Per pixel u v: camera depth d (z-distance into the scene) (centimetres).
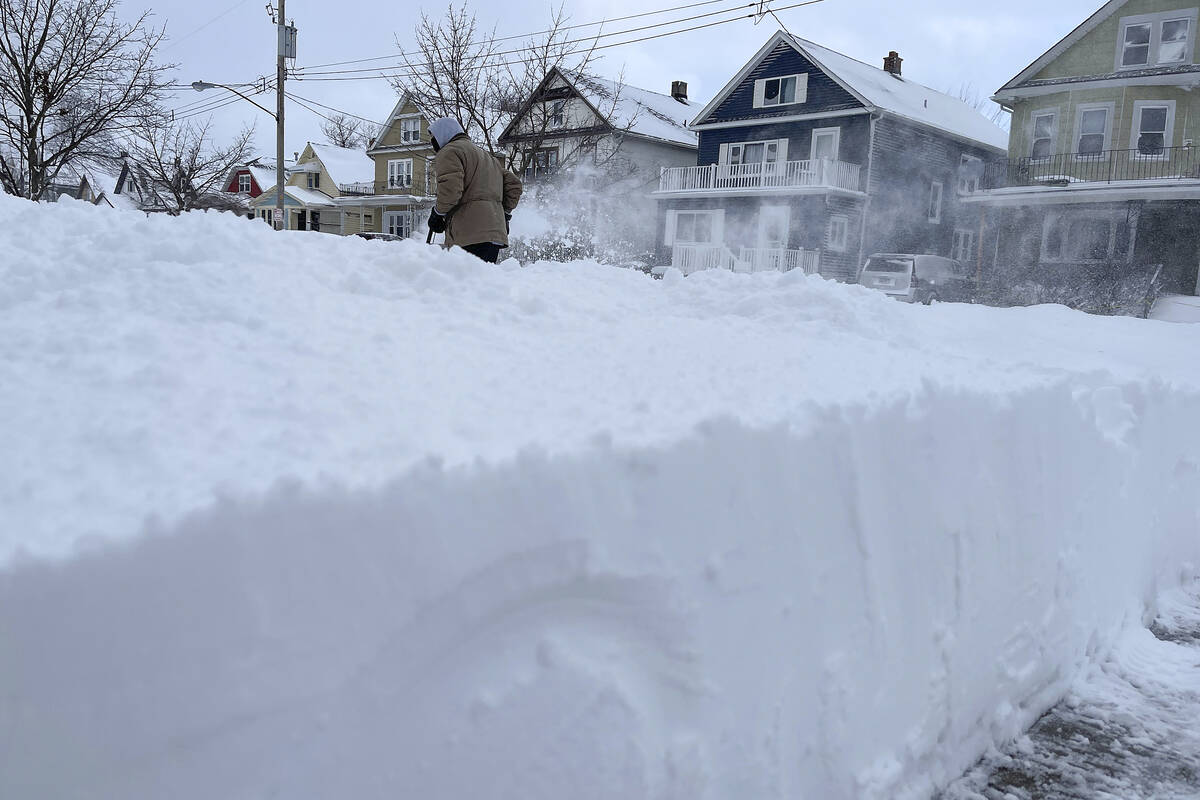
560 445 129
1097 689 257
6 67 1745
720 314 323
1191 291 1944
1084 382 298
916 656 192
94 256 204
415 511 108
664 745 135
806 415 168
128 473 108
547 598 123
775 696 155
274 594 97
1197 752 222
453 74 1997
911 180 2620
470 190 489
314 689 100
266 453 118
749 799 150
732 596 146
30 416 122
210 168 2970
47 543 87
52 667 84
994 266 2270
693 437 141
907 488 187
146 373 142
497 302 254
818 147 2591
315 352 172
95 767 87
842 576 170
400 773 108
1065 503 250
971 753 213
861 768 177
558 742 122
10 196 282
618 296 337
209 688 93
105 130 1886
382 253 270
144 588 89
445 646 113
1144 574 310
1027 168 2258
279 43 2350
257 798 96
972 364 282
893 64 3025
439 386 163
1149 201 1998
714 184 2741
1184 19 2034
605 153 2528
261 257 237
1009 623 226
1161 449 320
